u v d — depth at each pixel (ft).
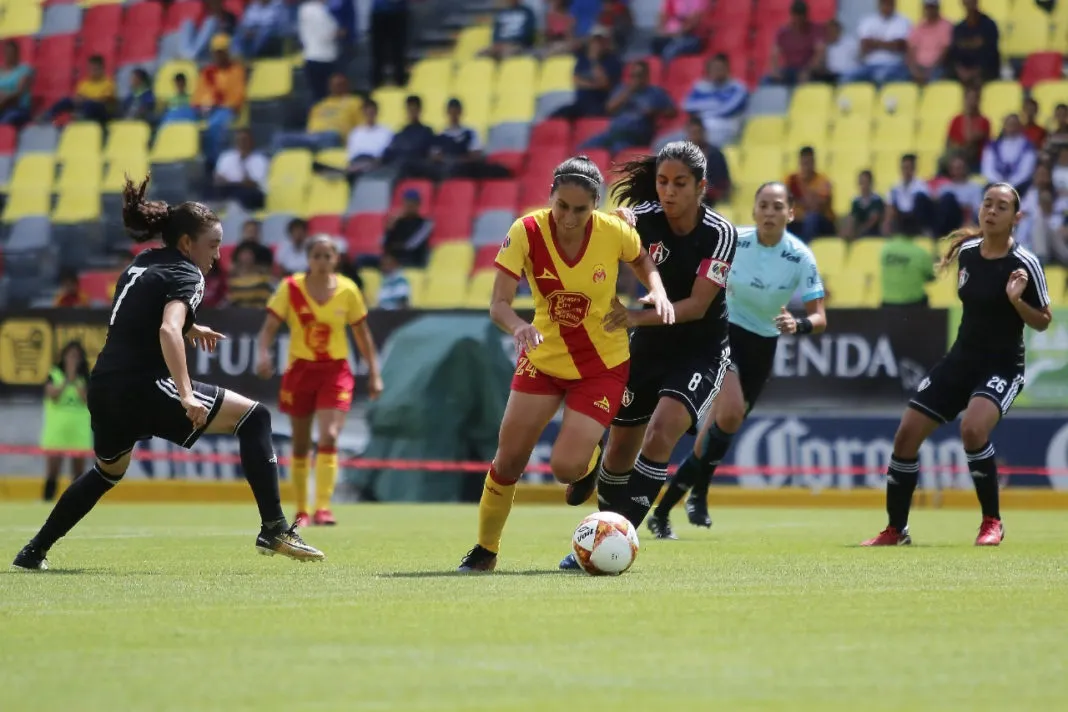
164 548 109.19
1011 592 74.28
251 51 290.76
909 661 52.31
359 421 200.44
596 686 47.44
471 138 255.29
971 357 111.65
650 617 63.62
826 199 222.89
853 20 262.06
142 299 83.30
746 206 235.61
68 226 271.49
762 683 48.01
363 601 69.51
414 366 197.16
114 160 276.00
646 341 89.61
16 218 274.57
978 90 228.84
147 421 83.92
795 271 128.98
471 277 234.58
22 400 211.41
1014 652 54.34
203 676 49.37
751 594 72.79
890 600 70.38
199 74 285.43
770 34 265.54
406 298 225.35
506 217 245.45
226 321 203.82
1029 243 214.90
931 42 247.91
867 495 190.60
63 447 209.36
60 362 210.79
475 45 291.99
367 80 290.56
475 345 196.75
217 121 274.57
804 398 192.44
